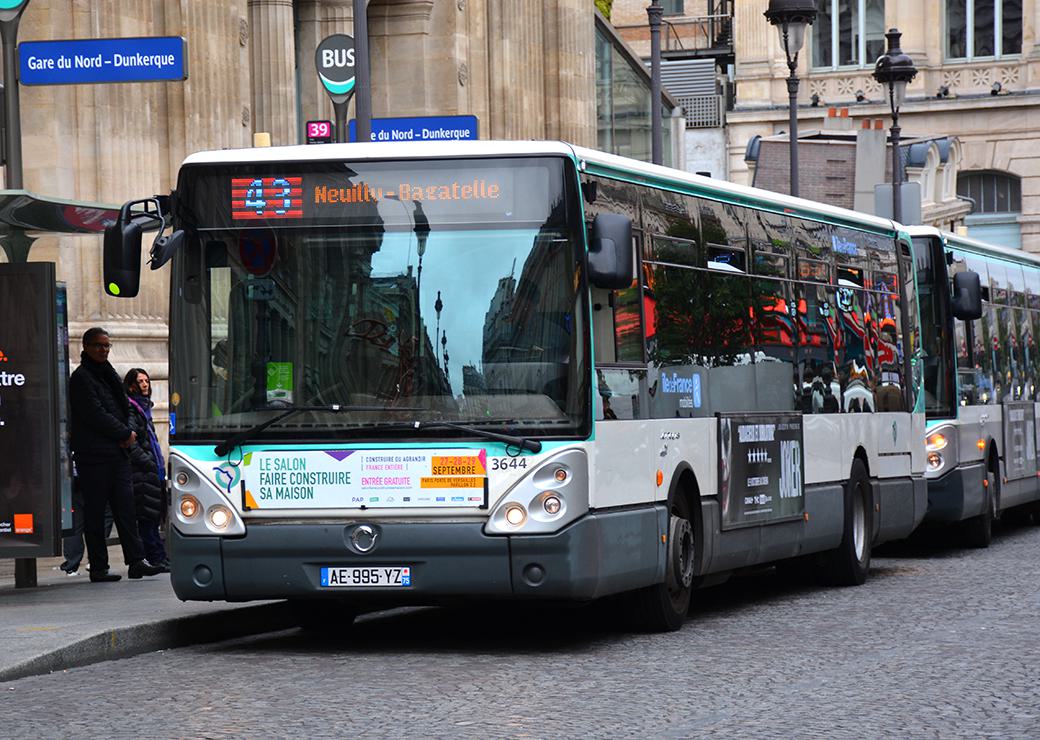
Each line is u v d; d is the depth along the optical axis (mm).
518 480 15250
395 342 15531
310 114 34844
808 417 20891
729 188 19156
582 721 12141
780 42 91250
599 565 15461
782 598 20656
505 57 41312
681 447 17406
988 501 27812
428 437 15383
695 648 15977
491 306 15461
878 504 23266
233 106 29344
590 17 45625
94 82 19078
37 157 25344
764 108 90875
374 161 15703
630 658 15312
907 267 25531
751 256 19547
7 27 18938
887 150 61281
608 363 15891
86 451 20453
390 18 37812
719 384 18453
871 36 90688
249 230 15797
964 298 26453
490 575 15273
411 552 15320
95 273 25859
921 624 17578
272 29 31734
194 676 14281
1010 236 90188
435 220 15594
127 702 12984
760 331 19609
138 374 21953
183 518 15781
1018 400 30594
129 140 26562
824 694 13297
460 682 13883
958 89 90188
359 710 12578
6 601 18453
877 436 23406
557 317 15391
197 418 15781
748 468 19016
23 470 19125
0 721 12242
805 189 62594
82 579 21141
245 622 17359
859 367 22906
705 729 11859
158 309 27250
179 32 27922
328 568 15500
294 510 15539
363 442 15453
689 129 89000
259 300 15750
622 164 16641
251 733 11711
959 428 26562
